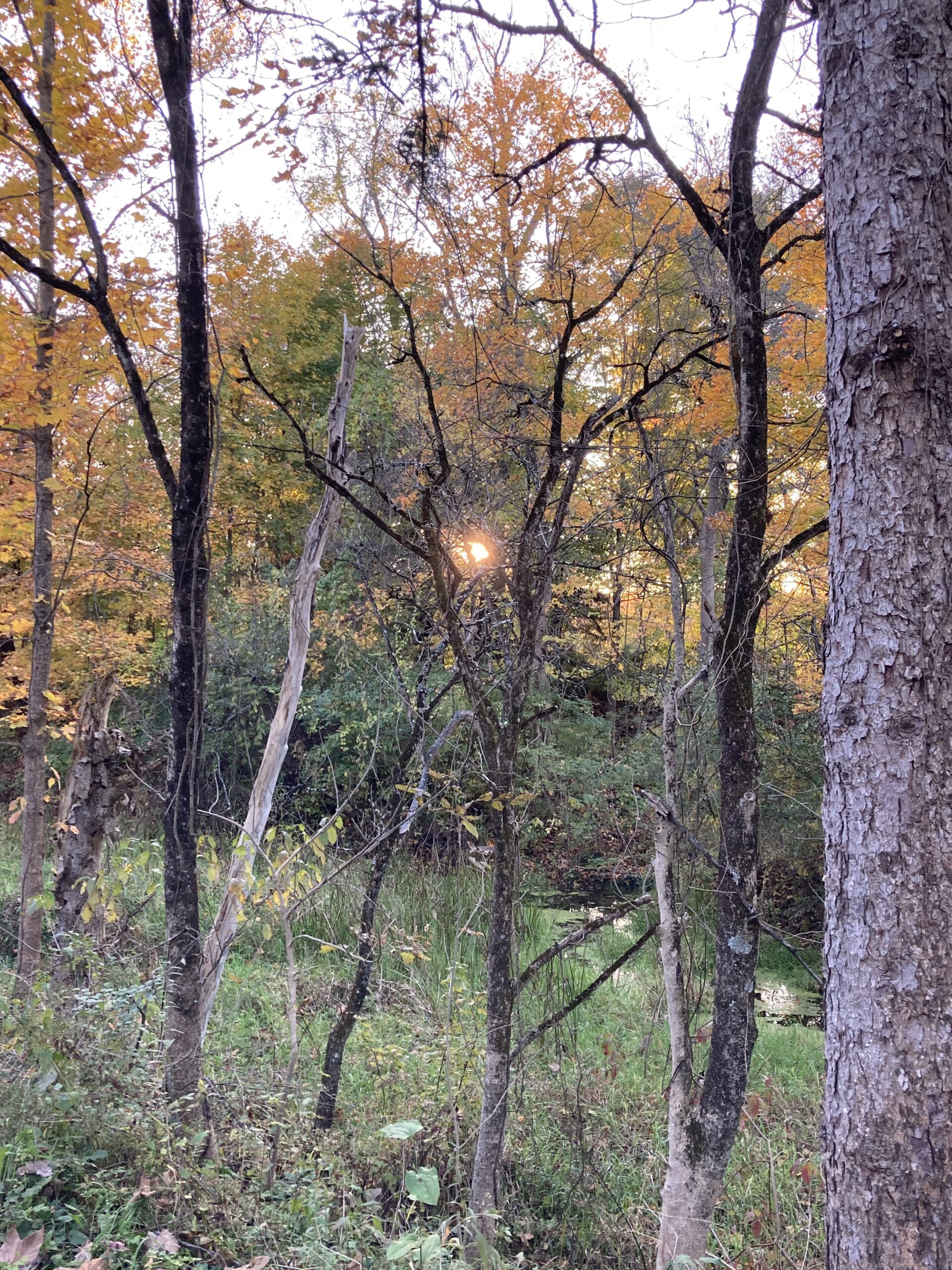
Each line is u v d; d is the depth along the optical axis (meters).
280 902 3.66
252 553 13.38
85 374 4.71
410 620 4.84
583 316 3.09
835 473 1.99
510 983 3.29
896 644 1.84
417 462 3.28
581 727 9.07
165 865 3.67
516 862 3.46
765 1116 4.82
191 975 3.58
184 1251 2.64
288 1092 3.70
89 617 10.06
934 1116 1.75
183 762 3.65
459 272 4.08
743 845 3.15
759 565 3.18
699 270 3.55
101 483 6.54
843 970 1.89
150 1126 2.99
